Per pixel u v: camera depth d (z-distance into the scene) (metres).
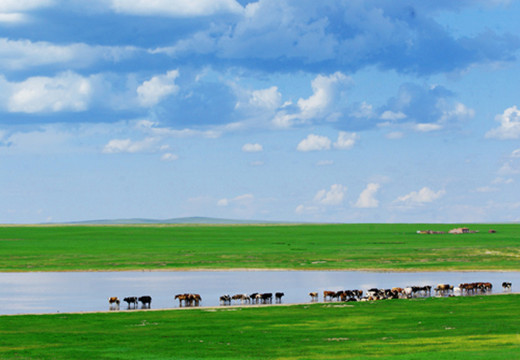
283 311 55.44
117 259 114.38
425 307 56.72
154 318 51.88
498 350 34.94
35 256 120.88
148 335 43.66
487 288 70.81
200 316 52.88
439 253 121.50
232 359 34.94
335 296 65.19
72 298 67.50
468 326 45.62
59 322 49.97
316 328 46.28
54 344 40.28
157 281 83.81
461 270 96.62
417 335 42.31
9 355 36.72
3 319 51.34
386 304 59.19
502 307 55.75
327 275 91.44
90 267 102.62
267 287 77.06
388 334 43.00
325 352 36.66
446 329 44.47
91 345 39.88
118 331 45.72
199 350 37.88
